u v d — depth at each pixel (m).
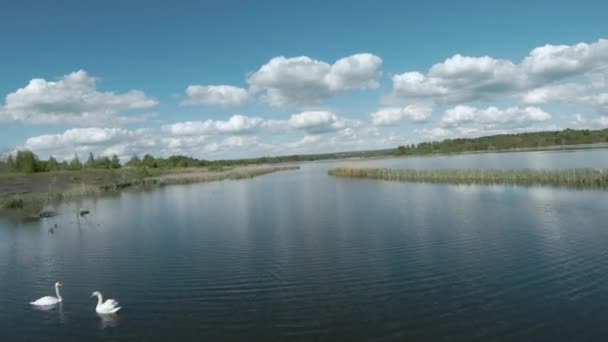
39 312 22.30
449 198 55.25
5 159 140.38
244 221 46.59
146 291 24.84
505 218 39.94
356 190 71.62
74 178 121.00
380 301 21.69
